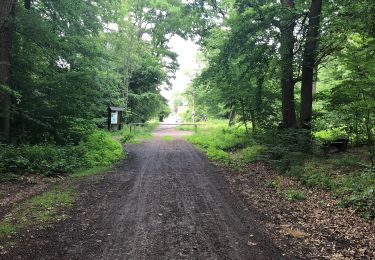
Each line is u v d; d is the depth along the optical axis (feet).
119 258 17.54
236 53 51.70
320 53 49.44
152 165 48.01
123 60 113.70
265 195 30.96
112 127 101.71
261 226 22.52
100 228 21.88
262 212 25.67
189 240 19.98
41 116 51.37
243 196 30.55
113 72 103.60
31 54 50.19
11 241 19.51
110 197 29.78
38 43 51.11
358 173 33.53
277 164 43.16
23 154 41.78
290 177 38.17
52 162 42.11
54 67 57.77
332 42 43.14
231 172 42.80
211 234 20.97
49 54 53.42
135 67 122.93
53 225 22.29
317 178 34.01
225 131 90.99
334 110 41.68
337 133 53.21
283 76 49.39
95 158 49.93
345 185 30.55
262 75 53.62
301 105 49.44
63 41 55.16
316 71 57.06
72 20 59.67
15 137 48.78
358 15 37.68
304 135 47.21
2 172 37.17
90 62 61.77
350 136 51.06
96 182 35.91
